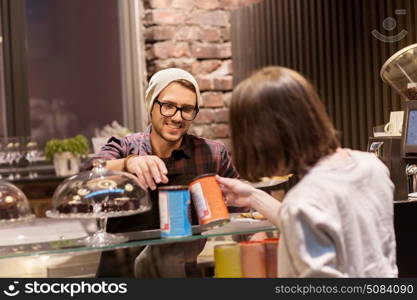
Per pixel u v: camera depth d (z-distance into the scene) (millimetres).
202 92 4758
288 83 1524
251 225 1922
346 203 1504
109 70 5188
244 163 1548
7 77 4832
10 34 4832
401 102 3604
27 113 4887
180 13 4719
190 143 2678
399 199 2510
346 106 3979
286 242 1481
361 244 1518
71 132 5121
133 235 1855
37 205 4250
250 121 1521
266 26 4570
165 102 2486
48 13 5043
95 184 1816
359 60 3869
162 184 2482
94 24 5156
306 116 1517
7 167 4625
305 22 4250
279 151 1509
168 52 4691
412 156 2455
